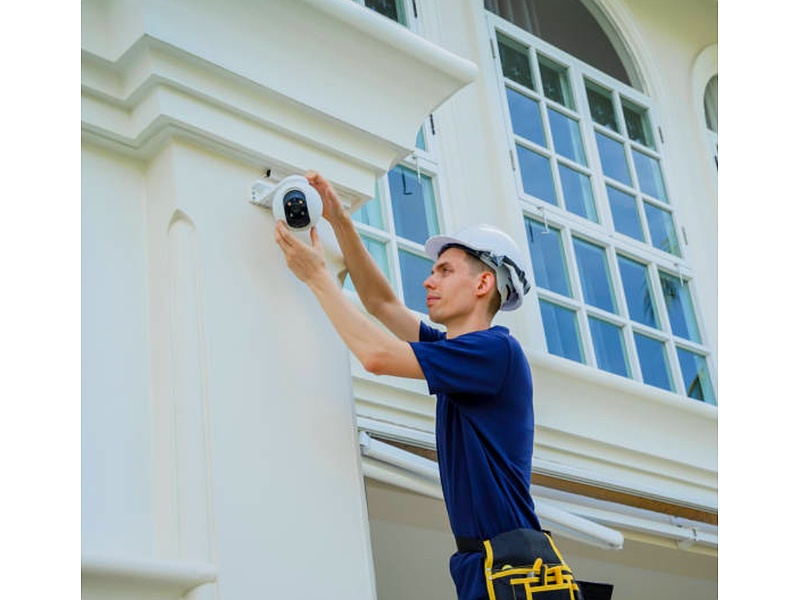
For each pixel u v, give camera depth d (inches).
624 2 263.4
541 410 176.2
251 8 103.7
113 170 101.9
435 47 114.9
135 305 98.7
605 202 223.8
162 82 99.4
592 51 259.0
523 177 211.5
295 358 102.1
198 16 100.9
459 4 220.5
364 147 114.0
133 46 98.1
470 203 198.8
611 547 152.3
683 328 227.0
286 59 107.0
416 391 158.7
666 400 194.2
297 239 100.0
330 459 100.4
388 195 181.2
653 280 224.8
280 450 97.4
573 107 231.9
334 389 103.7
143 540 91.2
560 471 171.2
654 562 202.5
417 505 166.7
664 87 260.2
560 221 210.7
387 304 111.1
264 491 94.8
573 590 93.7
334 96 110.4
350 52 110.8
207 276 99.1
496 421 99.0
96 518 89.3
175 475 92.4
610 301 213.3
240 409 96.4
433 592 182.1
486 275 107.2
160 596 85.3
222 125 103.3
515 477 97.8
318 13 106.6
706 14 280.4
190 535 90.1
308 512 96.8
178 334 96.4
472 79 117.9
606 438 183.6
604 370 203.9
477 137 207.9
